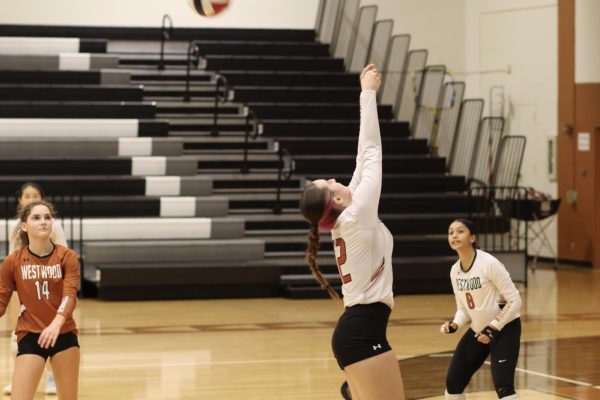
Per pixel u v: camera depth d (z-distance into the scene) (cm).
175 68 2561
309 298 1845
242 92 2422
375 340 645
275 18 2694
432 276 1938
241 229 1977
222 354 1311
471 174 2336
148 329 1509
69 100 2258
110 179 2011
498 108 2561
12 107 2162
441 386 1109
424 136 2480
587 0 2330
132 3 2616
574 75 2362
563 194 2391
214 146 2297
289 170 2203
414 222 2100
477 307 855
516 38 2519
